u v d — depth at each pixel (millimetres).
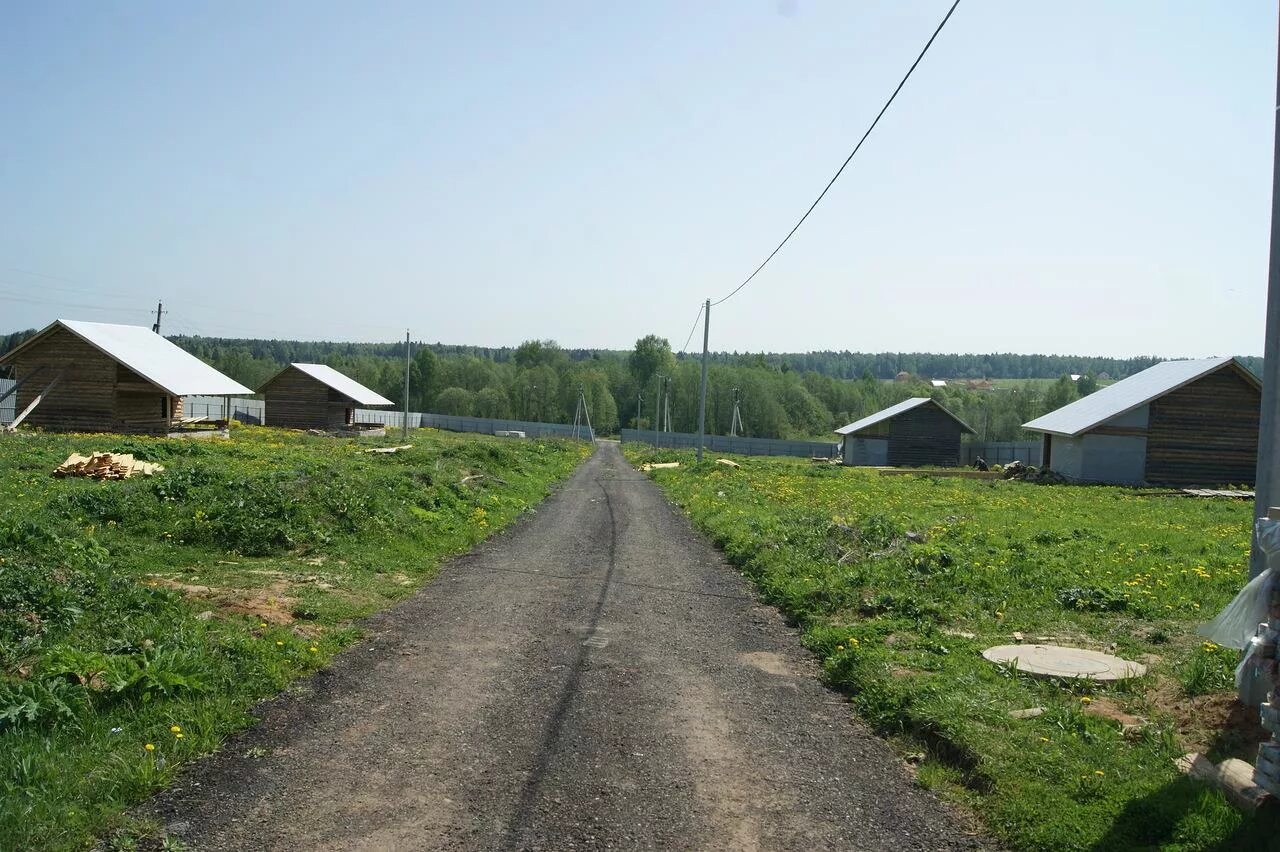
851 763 6270
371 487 17109
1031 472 40938
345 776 5754
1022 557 13812
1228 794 5211
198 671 7062
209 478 16297
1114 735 6344
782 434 105312
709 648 9359
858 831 5188
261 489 15086
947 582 11852
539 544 16531
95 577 9172
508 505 21891
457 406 115625
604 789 5668
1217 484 39406
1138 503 28234
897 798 5680
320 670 8070
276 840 4867
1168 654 8703
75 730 5996
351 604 10508
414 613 10492
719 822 5254
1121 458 39344
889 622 9898
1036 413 104250
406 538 15039
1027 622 10086
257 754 6066
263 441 40562
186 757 5922
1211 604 10875
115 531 13258
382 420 86000
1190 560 14406
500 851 4816
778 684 8148
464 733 6594
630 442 87750
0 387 41938
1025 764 5859
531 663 8516
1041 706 7020
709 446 83812
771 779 5926
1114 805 5250
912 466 57125
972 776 5875
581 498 26719
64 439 29750
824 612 10688
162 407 44969
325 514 14734
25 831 4688
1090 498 29688
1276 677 5137
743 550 15211
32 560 9734
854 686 7918
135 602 8875
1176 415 39344
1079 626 9938
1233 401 39531
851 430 59281
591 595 11891
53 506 13961
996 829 5176
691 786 5762
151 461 23719
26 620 7789
